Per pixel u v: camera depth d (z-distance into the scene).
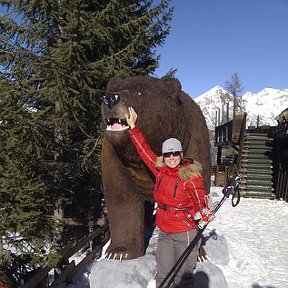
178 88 3.58
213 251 4.92
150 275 3.66
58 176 6.75
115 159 3.72
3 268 4.98
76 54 5.79
